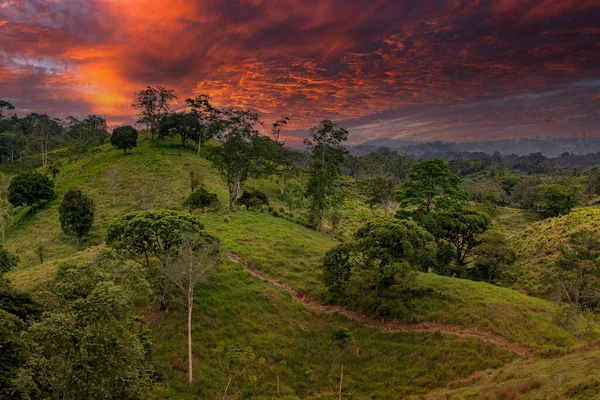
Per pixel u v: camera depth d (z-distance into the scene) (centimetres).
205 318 3209
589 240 4019
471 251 4966
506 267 4478
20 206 8231
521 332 3012
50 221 7144
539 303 3578
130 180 8725
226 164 6412
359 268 4138
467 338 2964
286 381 2750
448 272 4544
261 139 9319
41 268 4541
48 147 16900
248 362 2812
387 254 3294
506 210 12888
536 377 2017
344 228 7506
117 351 1734
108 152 11069
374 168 16338
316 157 6988
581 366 1959
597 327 3139
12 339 1686
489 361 2688
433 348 2944
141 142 11969
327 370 2894
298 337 3241
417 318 3334
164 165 9644
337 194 7850
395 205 10094
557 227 6297
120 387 1717
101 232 6334
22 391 1580
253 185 9575
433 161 5488
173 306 3294
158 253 3228
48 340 1603
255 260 4375
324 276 3619
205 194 6456
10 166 14038
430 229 4775
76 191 6047
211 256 3219
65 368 1599
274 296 3703
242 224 5666
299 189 8762
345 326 3384
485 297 3547
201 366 2719
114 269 2053
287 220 6650
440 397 2233
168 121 11356
